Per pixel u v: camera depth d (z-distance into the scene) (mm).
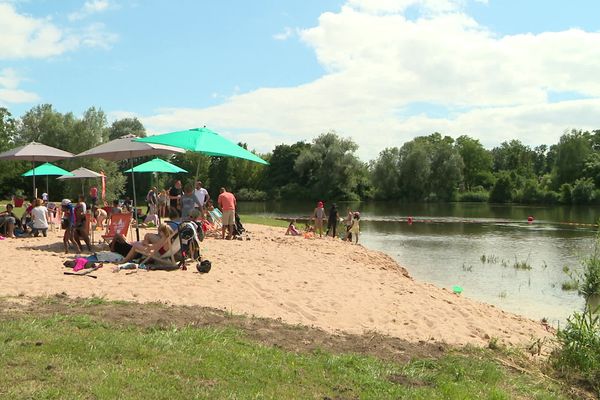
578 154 85312
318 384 5152
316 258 14273
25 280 8953
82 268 10258
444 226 42281
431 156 85812
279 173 97625
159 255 10852
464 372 6203
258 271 11281
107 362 4977
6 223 15672
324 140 90562
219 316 7398
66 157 15930
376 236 34500
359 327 7914
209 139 14172
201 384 4723
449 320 9000
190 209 15336
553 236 34594
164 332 6156
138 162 71188
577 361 7336
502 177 82188
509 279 19375
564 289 17469
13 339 5352
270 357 5715
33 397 4082
